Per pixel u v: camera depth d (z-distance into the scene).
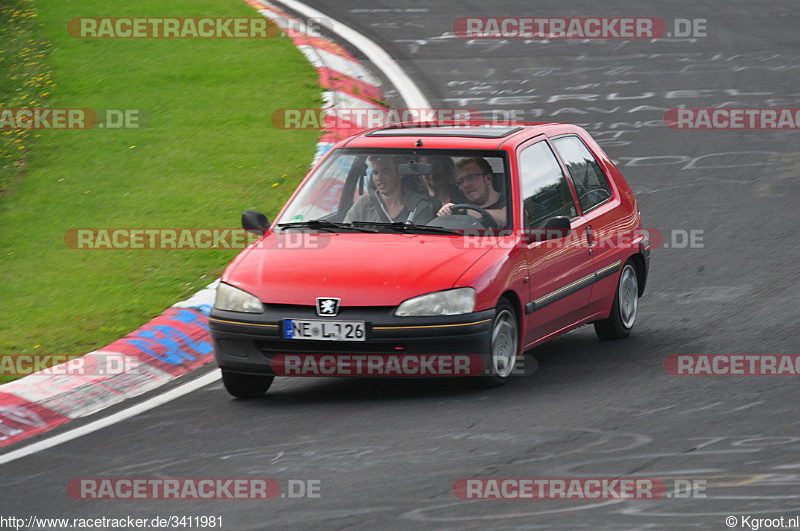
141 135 58.16
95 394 29.61
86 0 84.62
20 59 71.88
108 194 50.41
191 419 27.20
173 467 23.72
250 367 27.83
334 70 68.12
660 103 64.31
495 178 30.03
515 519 19.67
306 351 27.39
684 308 35.69
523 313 29.00
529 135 31.83
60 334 34.91
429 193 30.27
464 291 27.34
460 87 67.38
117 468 23.97
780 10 87.50
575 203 32.34
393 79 68.88
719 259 40.88
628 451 22.95
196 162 53.78
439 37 79.31
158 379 31.22
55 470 24.14
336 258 28.42
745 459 22.14
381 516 20.12
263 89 64.19
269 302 27.67
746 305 35.25
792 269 38.94
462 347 27.22
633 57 74.81
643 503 20.17
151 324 34.03
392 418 26.16
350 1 90.81
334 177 31.28
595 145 35.31
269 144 55.62
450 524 19.59
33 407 28.41
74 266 41.97
